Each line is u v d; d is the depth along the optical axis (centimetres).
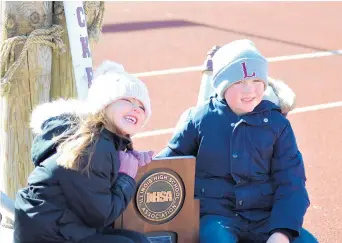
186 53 1178
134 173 324
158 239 342
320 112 905
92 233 315
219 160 367
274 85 396
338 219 624
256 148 363
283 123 368
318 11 1547
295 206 355
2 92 420
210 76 420
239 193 363
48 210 307
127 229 336
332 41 1282
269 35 1321
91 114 319
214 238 347
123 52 1176
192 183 342
